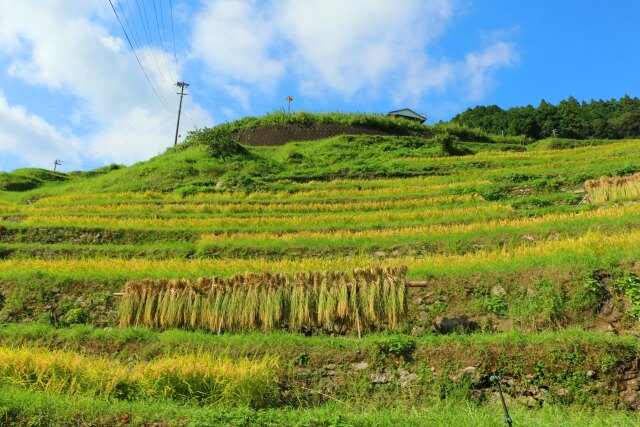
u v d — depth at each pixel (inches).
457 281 550.6
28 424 289.4
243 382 355.3
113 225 973.2
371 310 478.6
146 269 669.9
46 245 850.8
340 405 375.9
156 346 454.9
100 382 348.5
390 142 1744.6
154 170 1456.7
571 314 481.1
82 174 2253.9
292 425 285.0
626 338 394.0
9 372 358.0
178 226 971.3
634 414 347.9
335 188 1277.1
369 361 410.6
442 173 1386.6
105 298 605.3
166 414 297.1
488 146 1815.9
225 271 652.7
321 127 1857.8
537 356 388.8
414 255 743.1
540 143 1867.6
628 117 3171.8
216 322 497.4
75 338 475.5
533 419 319.6
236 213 1095.0
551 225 742.5
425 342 418.3
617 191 858.8
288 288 502.3
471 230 791.1
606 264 502.6
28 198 1433.3
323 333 506.3
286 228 924.6
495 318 507.2
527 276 526.0
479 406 368.2
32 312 599.8
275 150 1724.9
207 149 1569.9
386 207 1056.8
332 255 771.4
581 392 368.5
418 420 303.6
